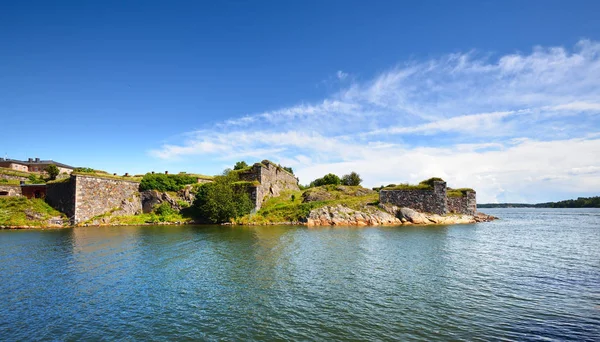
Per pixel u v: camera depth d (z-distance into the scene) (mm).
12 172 70312
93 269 23219
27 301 16875
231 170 72750
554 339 12930
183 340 12766
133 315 15148
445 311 15688
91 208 56188
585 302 17000
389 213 60969
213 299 17250
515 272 22969
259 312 15508
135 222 57469
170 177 68062
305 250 30672
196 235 41094
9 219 49812
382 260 26484
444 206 63812
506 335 13273
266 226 53562
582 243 37188
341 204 61281
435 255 28688
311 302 16828
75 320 14602
